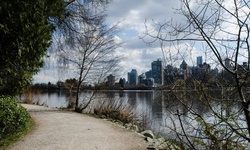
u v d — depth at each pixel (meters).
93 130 9.93
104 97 18.09
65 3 11.39
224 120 3.10
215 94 3.30
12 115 8.08
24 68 7.90
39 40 7.47
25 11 6.80
